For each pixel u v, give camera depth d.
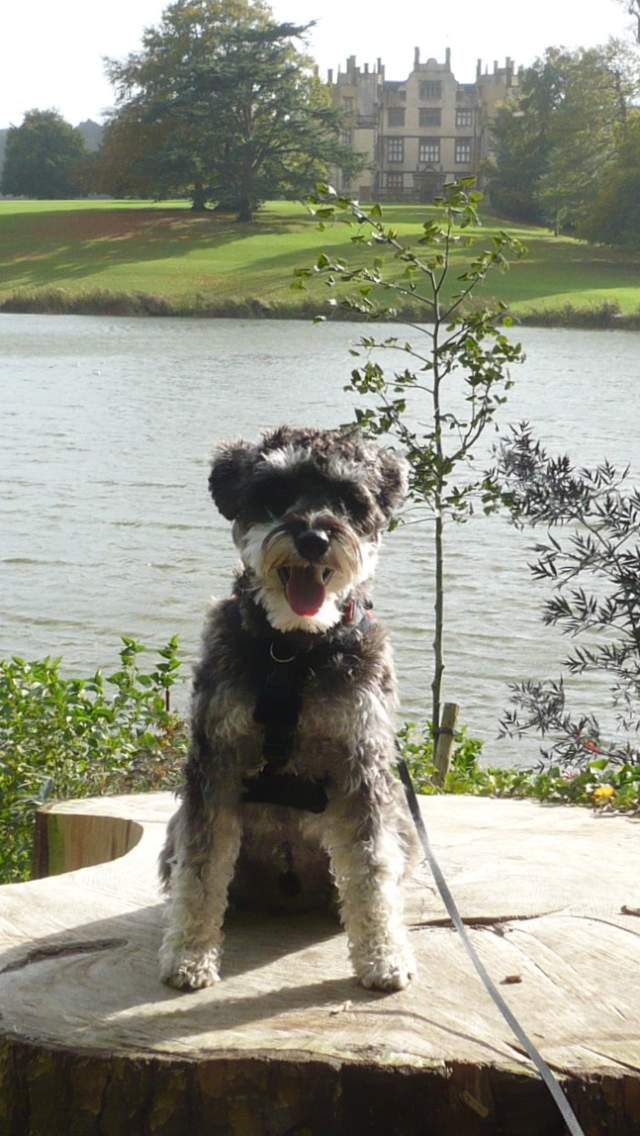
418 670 5.08
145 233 36.91
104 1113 1.62
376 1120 1.61
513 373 15.95
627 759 2.86
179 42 38.53
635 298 27.19
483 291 27.73
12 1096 1.65
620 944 1.83
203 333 23.56
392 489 1.96
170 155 37.72
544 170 46.09
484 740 4.29
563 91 45.38
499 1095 1.61
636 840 2.20
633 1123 1.61
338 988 1.75
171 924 1.78
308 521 1.78
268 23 38.59
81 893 1.98
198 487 8.89
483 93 61.34
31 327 24.62
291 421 11.75
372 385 3.72
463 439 4.01
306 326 25.48
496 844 2.17
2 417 12.21
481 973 1.69
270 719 1.75
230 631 1.79
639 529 2.90
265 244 35.06
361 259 31.77
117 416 12.34
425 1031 1.67
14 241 35.88
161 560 6.93
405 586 6.33
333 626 1.77
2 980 1.76
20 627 5.71
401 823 1.88
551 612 2.98
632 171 34.12
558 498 2.89
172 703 4.19
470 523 7.71
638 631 2.84
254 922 1.92
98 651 5.38
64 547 7.18
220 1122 1.61
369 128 61.31
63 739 2.94
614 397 13.44
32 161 59.22
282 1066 1.61
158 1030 1.67
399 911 1.79
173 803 2.38
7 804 2.79
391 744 1.81
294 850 1.86
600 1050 1.65
